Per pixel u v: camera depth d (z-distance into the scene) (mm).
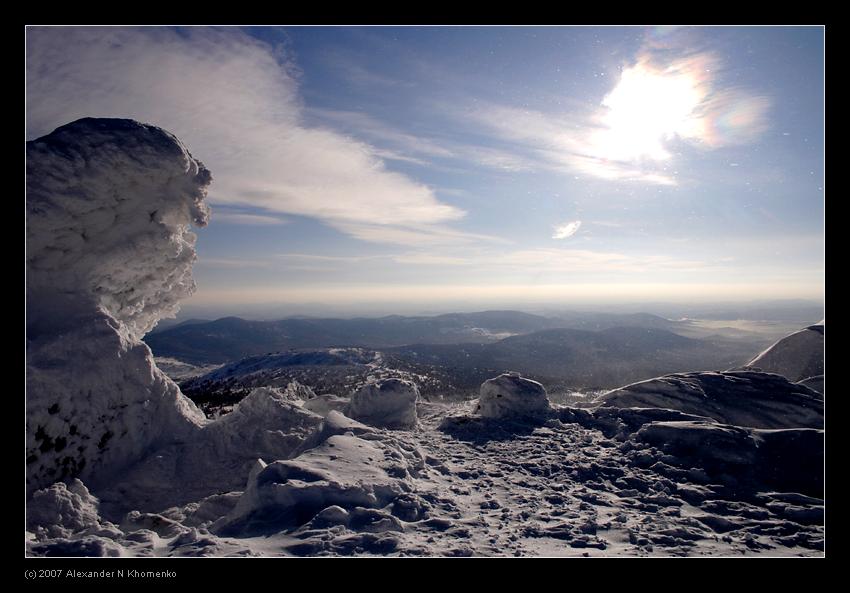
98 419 8258
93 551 4379
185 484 8297
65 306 8742
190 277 11656
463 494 6770
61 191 8445
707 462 7703
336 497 5605
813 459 7426
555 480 7500
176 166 9641
